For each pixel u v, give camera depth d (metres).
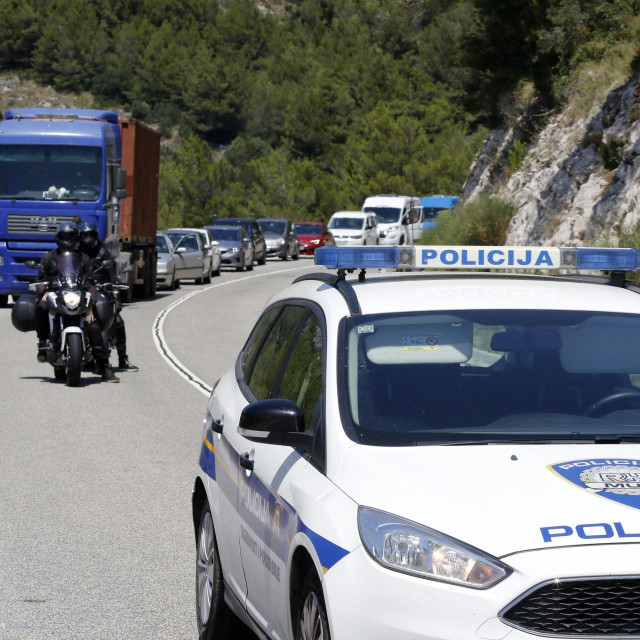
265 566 13.02
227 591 15.28
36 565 20.03
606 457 11.66
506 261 15.02
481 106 115.94
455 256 14.95
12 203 73.75
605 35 92.69
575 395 13.13
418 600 10.22
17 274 75.50
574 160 75.88
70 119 77.50
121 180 76.00
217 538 15.67
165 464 29.25
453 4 104.50
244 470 14.33
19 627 16.69
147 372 49.41
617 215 64.62
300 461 12.64
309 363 14.12
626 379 13.42
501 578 10.13
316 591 11.29
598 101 79.38
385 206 163.25
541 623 10.05
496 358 13.59
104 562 20.27
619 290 15.20
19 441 32.47
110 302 46.59
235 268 143.75
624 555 10.10
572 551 10.15
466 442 12.16
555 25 98.19
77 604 17.86
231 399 16.56
